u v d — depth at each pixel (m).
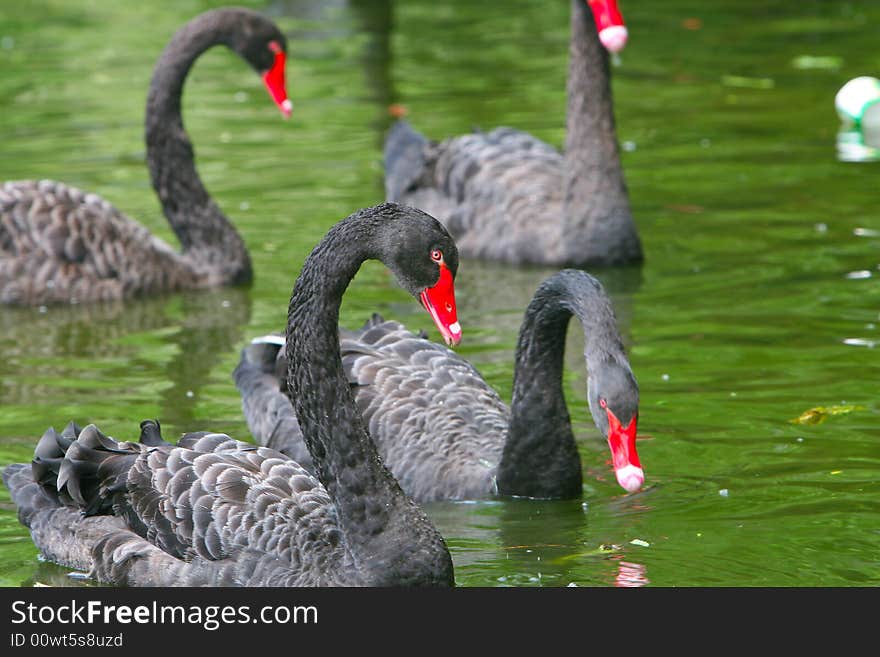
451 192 17.97
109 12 30.52
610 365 9.73
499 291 15.73
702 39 26.86
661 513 10.48
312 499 9.52
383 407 11.52
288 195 18.67
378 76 24.77
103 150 20.55
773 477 10.91
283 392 11.82
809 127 20.97
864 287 14.91
